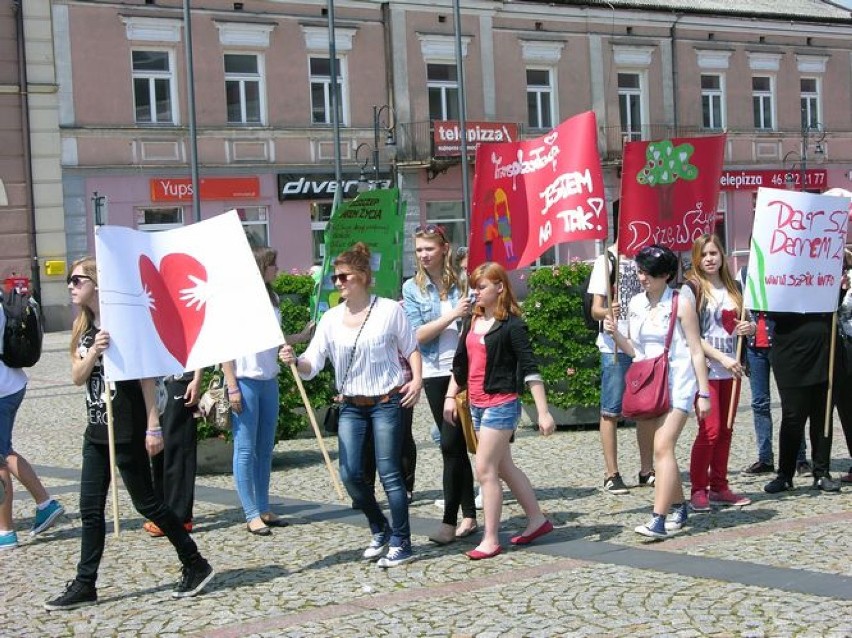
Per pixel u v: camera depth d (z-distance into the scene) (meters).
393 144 32.81
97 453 6.45
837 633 5.21
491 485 7.07
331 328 7.12
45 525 8.34
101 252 6.39
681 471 9.80
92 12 29.89
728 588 6.06
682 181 8.42
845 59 42.22
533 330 12.64
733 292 8.42
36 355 8.15
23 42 29.30
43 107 29.59
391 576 6.72
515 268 8.29
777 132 40.66
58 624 6.08
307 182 32.62
